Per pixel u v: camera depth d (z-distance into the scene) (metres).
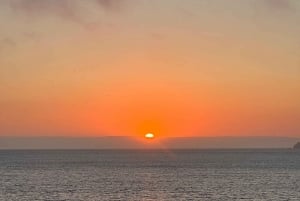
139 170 140.00
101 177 112.38
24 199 71.81
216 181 100.69
